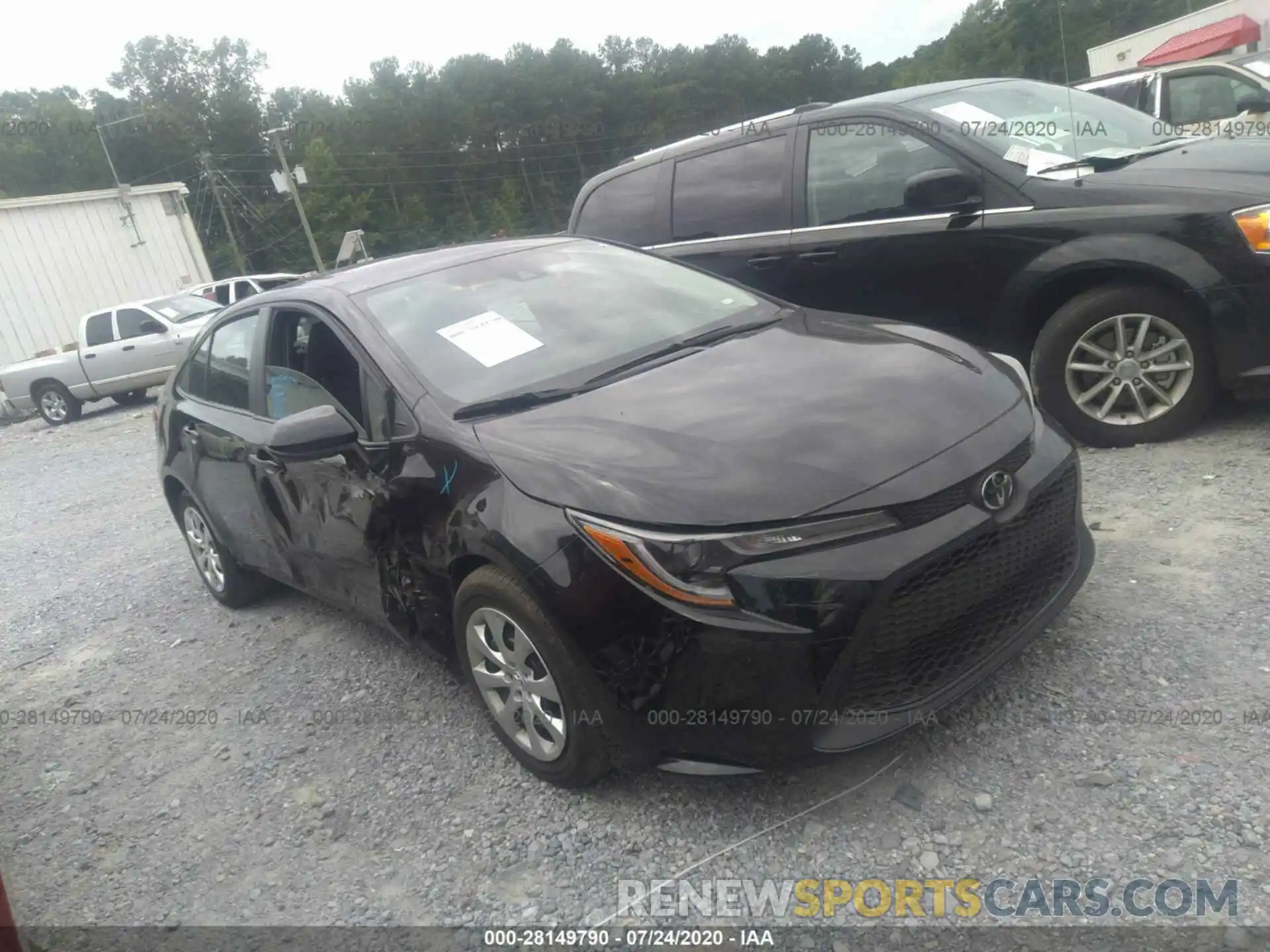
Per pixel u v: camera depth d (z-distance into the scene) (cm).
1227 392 503
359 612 402
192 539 550
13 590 660
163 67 7931
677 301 407
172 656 492
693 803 296
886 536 262
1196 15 1903
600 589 270
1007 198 495
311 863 308
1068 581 315
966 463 278
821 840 272
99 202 2355
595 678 277
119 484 950
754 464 272
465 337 366
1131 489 439
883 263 538
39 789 390
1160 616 339
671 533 260
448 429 323
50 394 1628
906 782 287
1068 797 268
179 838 338
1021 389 324
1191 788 262
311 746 377
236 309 474
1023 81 595
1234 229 432
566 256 441
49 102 7706
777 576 255
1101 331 474
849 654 259
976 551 277
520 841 297
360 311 382
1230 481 427
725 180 610
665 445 287
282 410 412
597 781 311
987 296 506
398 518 336
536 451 298
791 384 316
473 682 330
